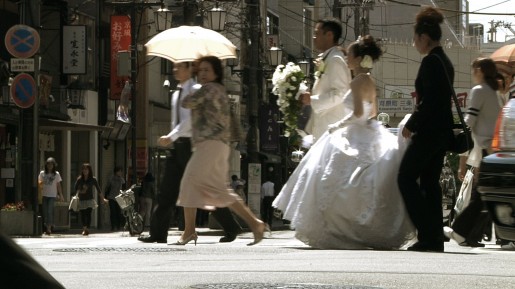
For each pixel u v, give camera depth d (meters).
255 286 12.52
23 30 53.56
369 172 22.23
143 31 93.00
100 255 21.16
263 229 23.78
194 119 23.66
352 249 22.11
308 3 145.88
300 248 22.61
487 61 25.56
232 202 23.75
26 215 52.78
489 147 25.09
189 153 25.94
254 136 75.56
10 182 70.62
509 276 14.32
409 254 19.39
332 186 22.25
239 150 110.94
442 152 22.06
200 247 23.73
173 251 22.23
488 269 15.59
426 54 22.34
